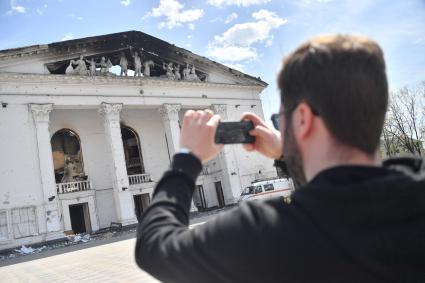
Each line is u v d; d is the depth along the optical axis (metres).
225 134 1.43
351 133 1.08
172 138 32.41
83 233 28.23
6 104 25.86
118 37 31.08
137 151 34.59
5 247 24.00
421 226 1.03
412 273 1.00
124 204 28.55
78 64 29.14
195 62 35.75
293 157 1.21
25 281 11.13
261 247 1.01
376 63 1.09
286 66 1.17
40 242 25.03
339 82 1.05
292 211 1.05
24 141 26.03
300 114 1.13
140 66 32.16
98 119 32.41
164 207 1.18
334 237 0.98
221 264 1.03
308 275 0.99
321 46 1.10
